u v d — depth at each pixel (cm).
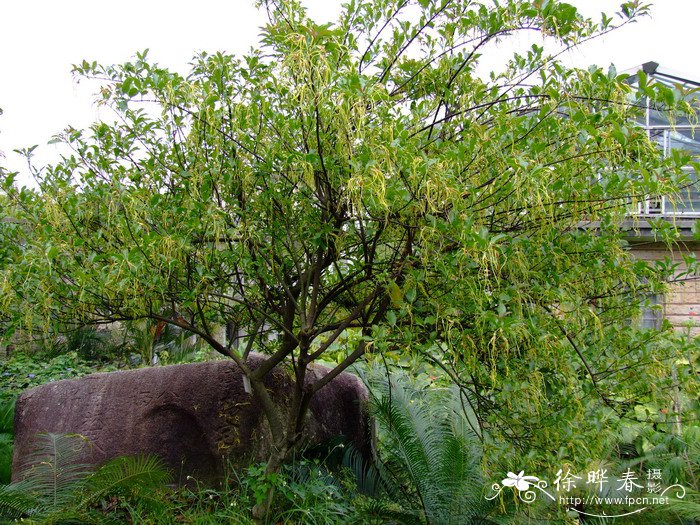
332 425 452
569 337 264
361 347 325
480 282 242
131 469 341
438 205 242
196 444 416
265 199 293
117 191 300
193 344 821
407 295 256
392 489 394
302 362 332
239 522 355
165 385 425
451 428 397
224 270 336
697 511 338
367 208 264
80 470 401
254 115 282
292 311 351
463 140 270
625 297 288
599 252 261
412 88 324
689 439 418
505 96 295
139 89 277
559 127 240
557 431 264
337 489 390
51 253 265
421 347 269
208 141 289
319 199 291
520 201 237
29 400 434
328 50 254
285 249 343
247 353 386
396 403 397
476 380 287
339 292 334
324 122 259
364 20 310
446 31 304
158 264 280
